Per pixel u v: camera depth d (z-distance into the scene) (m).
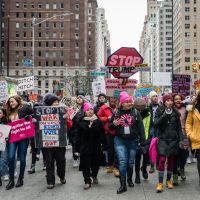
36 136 5.94
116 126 5.64
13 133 5.95
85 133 5.84
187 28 92.31
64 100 9.70
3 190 5.85
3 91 10.32
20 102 6.11
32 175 7.00
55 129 5.95
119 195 5.41
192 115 5.59
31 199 5.29
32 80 12.18
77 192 5.62
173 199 5.16
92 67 92.75
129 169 5.87
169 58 124.19
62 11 82.25
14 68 81.00
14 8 81.06
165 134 5.62
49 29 82.25
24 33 81.38
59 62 82.31
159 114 5.70
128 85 9.38
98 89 10.72
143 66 9.27
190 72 92.06
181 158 6.23
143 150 6.00
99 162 6.07
